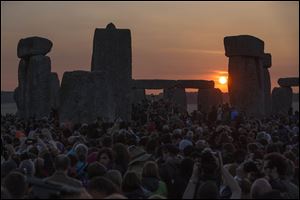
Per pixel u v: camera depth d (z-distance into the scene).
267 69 35.09
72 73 20.66
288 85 41.34
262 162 8.67
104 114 20.59
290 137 15.06
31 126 17.58
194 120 23.06
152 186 7.66
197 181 7.45
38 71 28.80
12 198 6.14
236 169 8.54
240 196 7.49
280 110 41.34
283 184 7.72
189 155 9.00
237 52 28.17
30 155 9.84
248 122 19.39
